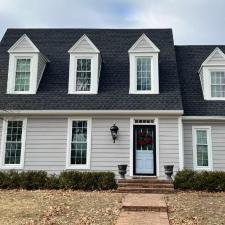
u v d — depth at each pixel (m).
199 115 17.88
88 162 17.14
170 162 16.86
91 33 22.34
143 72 18.59
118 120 17.50
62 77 19.33
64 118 17.67
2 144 17.48
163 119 17.38
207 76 19.00
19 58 18.89
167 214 10.36
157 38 21.58
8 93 18.42
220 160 17.50
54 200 12.57
